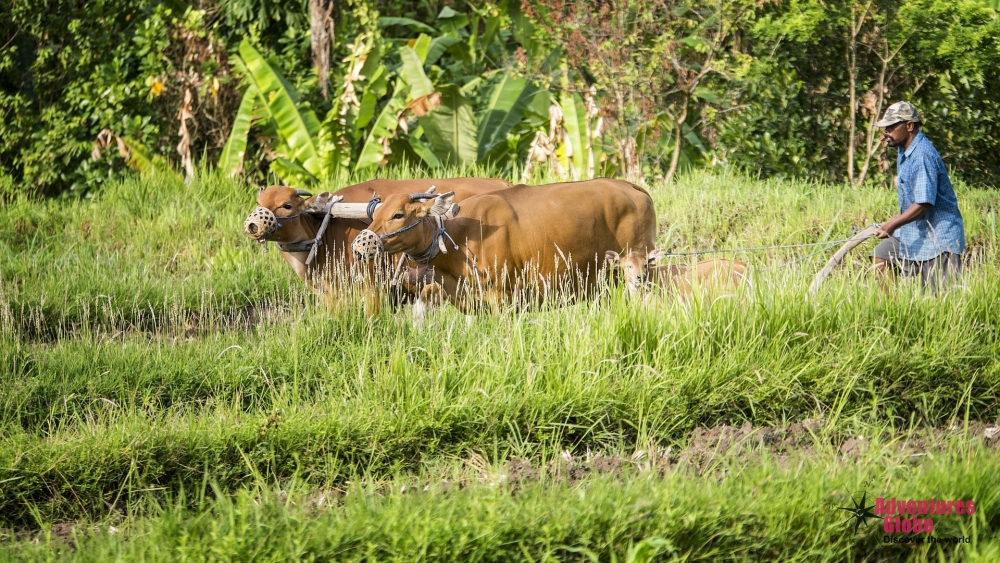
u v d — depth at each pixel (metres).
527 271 14.22
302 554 8.36
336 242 15.42
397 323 14.68
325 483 10.91
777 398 12.19
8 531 10.19
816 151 25.72
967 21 24.44
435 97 25.55
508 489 9.78
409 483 10.62
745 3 23.67
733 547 8.73
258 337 15.13
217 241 22.86
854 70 24.64
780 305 13.34
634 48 24.72
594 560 8.33
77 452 10.96
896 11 24.05
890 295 13.91
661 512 8.86
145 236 23.08
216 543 8.45
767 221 21.20
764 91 25.56
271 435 11.33
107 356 14.11
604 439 11.80
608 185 14.98
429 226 13.68
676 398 11.98
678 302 13.51
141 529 9.31
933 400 12.29
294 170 25.77
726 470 10.42
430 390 12.20
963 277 14.27
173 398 13.00
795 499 9.02
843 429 11.62
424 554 8.34
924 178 14.40
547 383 12.33
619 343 12.91
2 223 24.34
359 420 11.58
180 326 16.77
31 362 14.16
